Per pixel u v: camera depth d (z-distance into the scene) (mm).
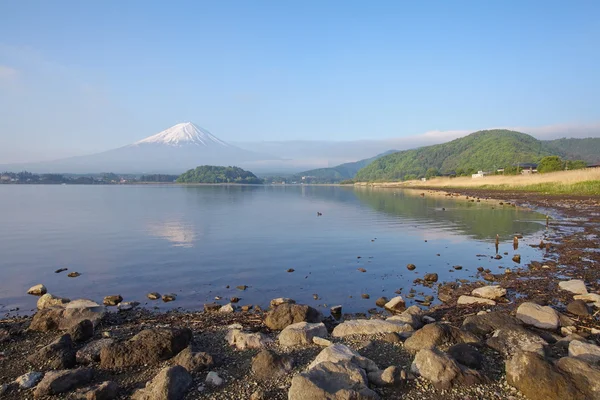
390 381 6117
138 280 15375
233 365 7125
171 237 25875
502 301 11656
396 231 27875
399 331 8688
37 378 6738
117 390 6223
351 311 11633
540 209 39969
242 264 17859
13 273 16641
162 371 6219
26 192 105312
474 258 18594
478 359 6816
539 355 6105
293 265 17609
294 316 9750
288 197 82812
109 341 8031
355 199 70812
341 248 21609
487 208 43938
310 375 5902
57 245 23109
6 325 10062
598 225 27500
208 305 12000
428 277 14977
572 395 5441
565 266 15906
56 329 9555
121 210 47906
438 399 5816
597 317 9695
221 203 62188
